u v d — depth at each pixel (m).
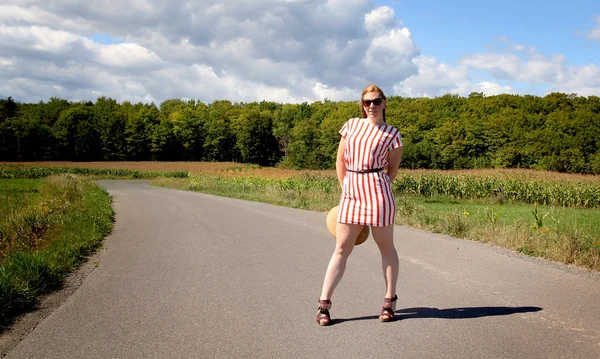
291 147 101.44
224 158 117.06
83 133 98.75
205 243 7.46
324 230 9.00
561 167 69.38
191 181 38.19
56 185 17.16
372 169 3.40
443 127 82.00
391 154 3.47
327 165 85.50
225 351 3.00
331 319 3.63
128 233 8.73
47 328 3.50
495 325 3.44
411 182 25.83
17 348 3.10
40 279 4.71
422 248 6.86
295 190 22.03
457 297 4.22
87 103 145.00
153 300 4.23
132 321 3.63
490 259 6.02
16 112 117.88
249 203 16.42
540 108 85.69
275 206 15.09
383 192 3.40
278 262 5.91
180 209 13.75
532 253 6.41
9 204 11.67
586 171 67.81
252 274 5.24
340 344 3.10
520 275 5.09
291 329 3.41
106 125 103.44
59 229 8.36
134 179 57.88
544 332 3.29
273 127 131.38
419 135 87.81
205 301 4.17
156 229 9.25
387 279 3.58
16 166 58.72
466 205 20.19
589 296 4.23
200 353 2.97
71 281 5.01
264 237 8.09
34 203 12.62
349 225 3.46
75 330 3.45
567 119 75.38
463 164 79.00
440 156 79.38
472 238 7.81
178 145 111.44
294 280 4.95
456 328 3.38
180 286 4.73
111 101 146.50
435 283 4.75
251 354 2.94
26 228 8.10
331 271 3.52
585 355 2.87
